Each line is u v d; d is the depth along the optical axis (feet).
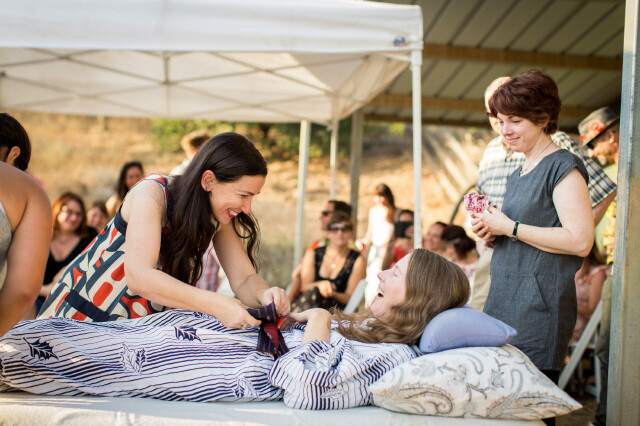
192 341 6.74
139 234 6.81
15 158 6.30
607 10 19.65
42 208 5.69
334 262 15.20
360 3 12.07
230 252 8.18
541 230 7.30
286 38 11.80
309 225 42.96
